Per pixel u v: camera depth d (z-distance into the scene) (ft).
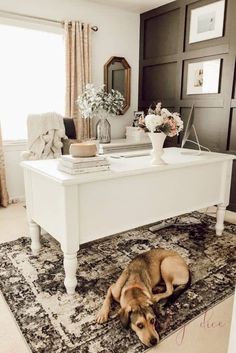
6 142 10.97
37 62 11.19
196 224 9.04
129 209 6.12
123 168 6.06
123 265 6.59
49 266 6.51
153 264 5.67
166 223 8.98
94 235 5.66
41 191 6.07
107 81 12.84
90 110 11.16
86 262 6.72
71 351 4.21
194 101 11.53
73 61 11.44
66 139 10.42
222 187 7.98
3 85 10.73
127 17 12.94
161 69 12.82
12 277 6.07
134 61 13.66
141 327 4.40
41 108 11.66
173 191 6.86
